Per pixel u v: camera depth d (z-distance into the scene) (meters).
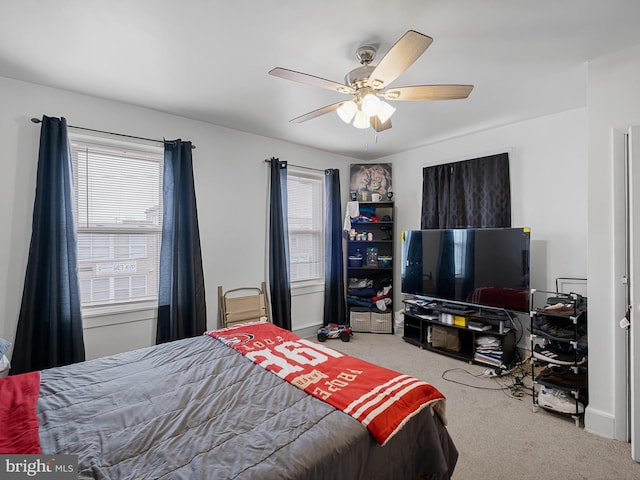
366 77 1.94
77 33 1.80
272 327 2.47
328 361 1.80
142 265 2.95
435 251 3.67
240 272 3.53
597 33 1.82
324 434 1.15
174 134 3.05
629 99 1.98
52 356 2.33
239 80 2.36
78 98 2.57
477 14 1.65
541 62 2.13
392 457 1.28
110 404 1.38
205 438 1.15
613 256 2.02
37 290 2.35
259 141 3.68
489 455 1.88
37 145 2.40
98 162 2.73
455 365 3.21
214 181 3.33
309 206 4.35
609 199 2.04
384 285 4.55
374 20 1.69
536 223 3.21
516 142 3.33
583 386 2.23
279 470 0.98
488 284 3.23
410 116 3.10
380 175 4.55
